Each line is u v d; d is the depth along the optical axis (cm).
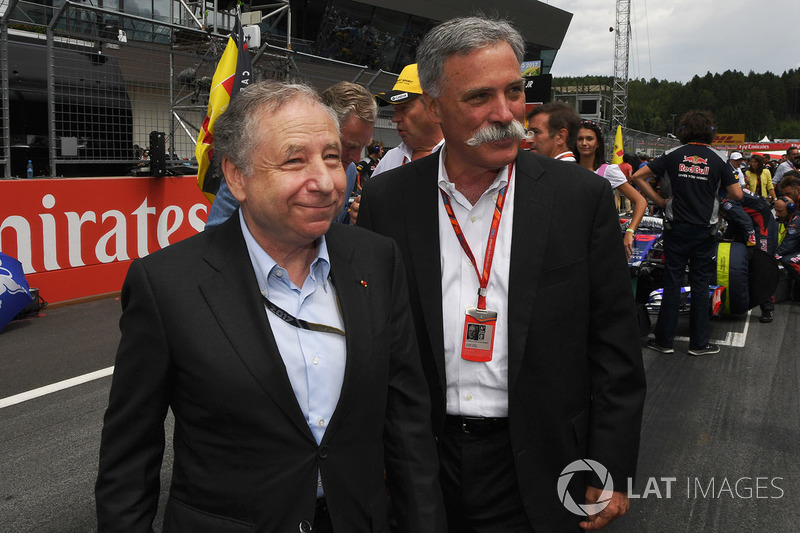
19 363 473
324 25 2597
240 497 124
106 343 524
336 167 129
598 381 167
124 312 129
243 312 125
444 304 170
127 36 751
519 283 160
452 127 161
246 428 122
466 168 168
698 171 488
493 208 169
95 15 702
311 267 134
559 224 162
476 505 170
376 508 137
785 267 740
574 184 165
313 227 125
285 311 130
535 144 372
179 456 130
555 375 161
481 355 163
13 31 732
